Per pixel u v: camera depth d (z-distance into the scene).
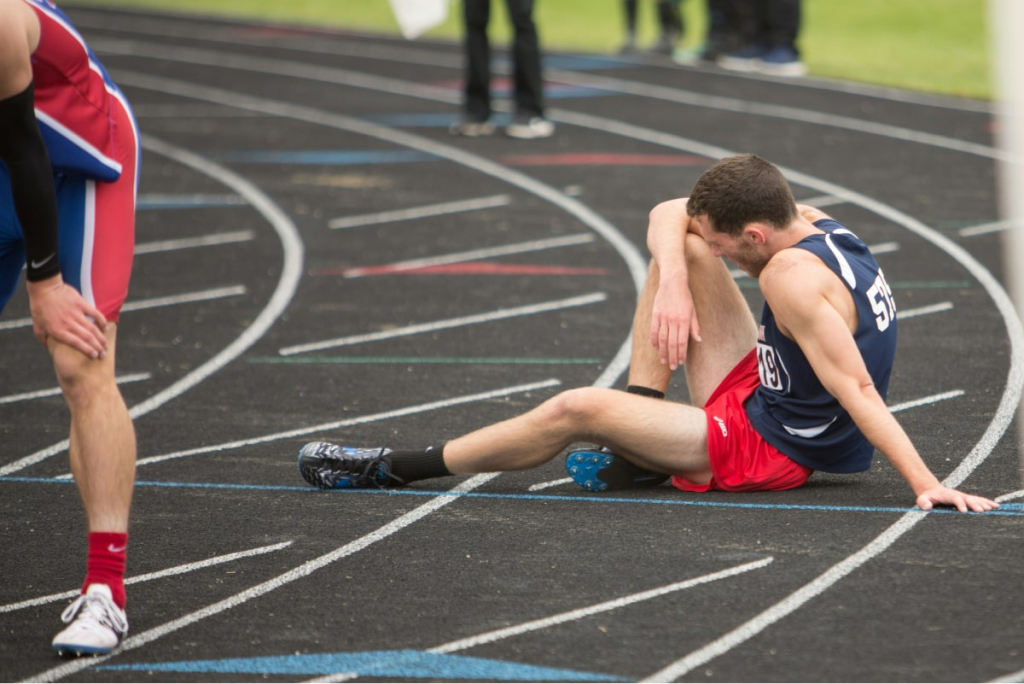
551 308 29.23
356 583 15.16
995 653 12.63
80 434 13.70
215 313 29.67
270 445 20.88
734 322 17.84
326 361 25.77
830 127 50.38
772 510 16.72
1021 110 52.66
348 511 17.67
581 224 37.44
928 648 12.80
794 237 16.50
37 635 14.09
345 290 31.39
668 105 55.97
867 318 16.31
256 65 70.75
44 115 13.71
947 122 50.78
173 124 55.53
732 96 57.56
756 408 17.33
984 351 24.56
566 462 17.78
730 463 17.16
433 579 15.16
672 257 17.47
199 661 13.28
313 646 13.53
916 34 77.44
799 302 15.98
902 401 21.66
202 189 43.62
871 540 15.53
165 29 85.38
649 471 17.83
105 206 14.31
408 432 21.33
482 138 50.56
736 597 14.19
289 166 46.75
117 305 14.24
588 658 12.96
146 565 15.98
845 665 12.54
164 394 23.94
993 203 37.97
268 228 38.22
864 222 36.25
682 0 70.69
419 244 35.84
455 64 69.56
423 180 43.91
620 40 77.62
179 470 19.73
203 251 35.75
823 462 17.23
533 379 24.17
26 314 30.09
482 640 13.48
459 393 23.42
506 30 81.88
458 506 17.64
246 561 15.99
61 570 16.03
